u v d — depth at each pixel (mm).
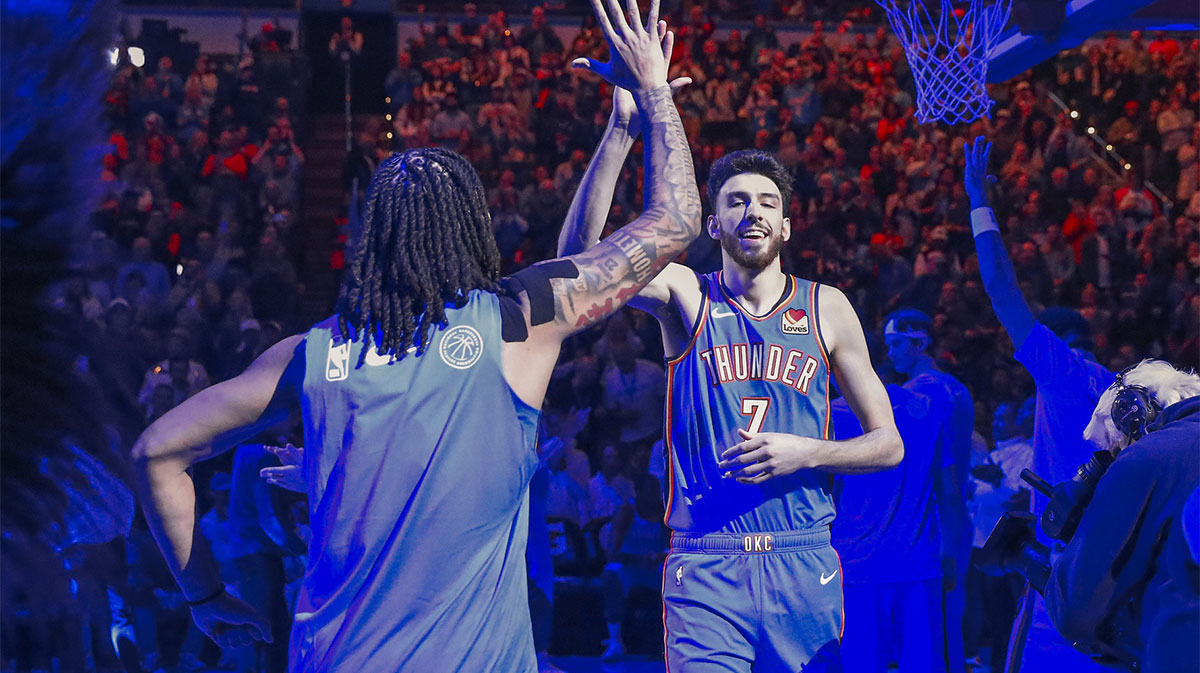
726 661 2840
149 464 1517
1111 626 2352
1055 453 3385
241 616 1655
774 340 2947
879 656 4242
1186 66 15148
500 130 14297
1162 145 14812
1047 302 12359
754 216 2918
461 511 1531
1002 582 6000
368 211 1585
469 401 1552
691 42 15820
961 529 4254
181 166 13250
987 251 3531
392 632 1504
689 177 1754
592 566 7113
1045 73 15258
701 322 2984
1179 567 2100
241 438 1590
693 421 2953
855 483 4152
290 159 13711
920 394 4188
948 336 10539
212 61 15250
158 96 14195
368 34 16750
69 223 542
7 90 525
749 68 15828
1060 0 5121
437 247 1561
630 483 7312
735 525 2881
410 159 1594
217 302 11227
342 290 1603
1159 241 12844
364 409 1537
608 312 1652
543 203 13016
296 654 1553
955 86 5887
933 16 6082
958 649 4762
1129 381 2498
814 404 2939
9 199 527
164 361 8945
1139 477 2219
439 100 14664
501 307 1585
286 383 1580
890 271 12023
